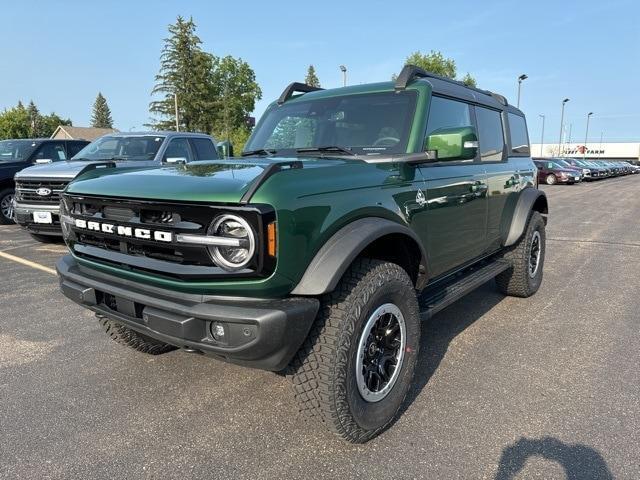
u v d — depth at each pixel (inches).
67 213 127.0
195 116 2442.2
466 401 130.0
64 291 126.6
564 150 3427.7
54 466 104.0
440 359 156.1
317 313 101.3
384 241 124.4
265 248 91.7
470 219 163.8
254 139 167.6
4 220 422.6
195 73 2402.8
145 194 102.2
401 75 148.4
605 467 102.4
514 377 143.5
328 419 104.8
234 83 2746.1
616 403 128.2
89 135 2723.9
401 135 138.0
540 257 227.5
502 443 111.3
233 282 95.7
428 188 136.5
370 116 145.3
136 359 156.3
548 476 99.9
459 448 109.6
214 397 132.9
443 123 151.8
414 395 133.3
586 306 211.2
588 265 292.2
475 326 186.1
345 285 106.9
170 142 356.8
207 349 97.1
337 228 104.8
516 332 179.9
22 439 113.5
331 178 107.4
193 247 96.8
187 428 118.3
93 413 124.8
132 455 107.7
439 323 189.5
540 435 114.0
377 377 113.5
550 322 190.7
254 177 101.6
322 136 150.3
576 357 157.5
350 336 103.5
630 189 1049.5
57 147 445.1
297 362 104.1
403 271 117.6
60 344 167.8
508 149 206.4
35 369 149.1
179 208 97.7
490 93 209.5
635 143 3388.3
